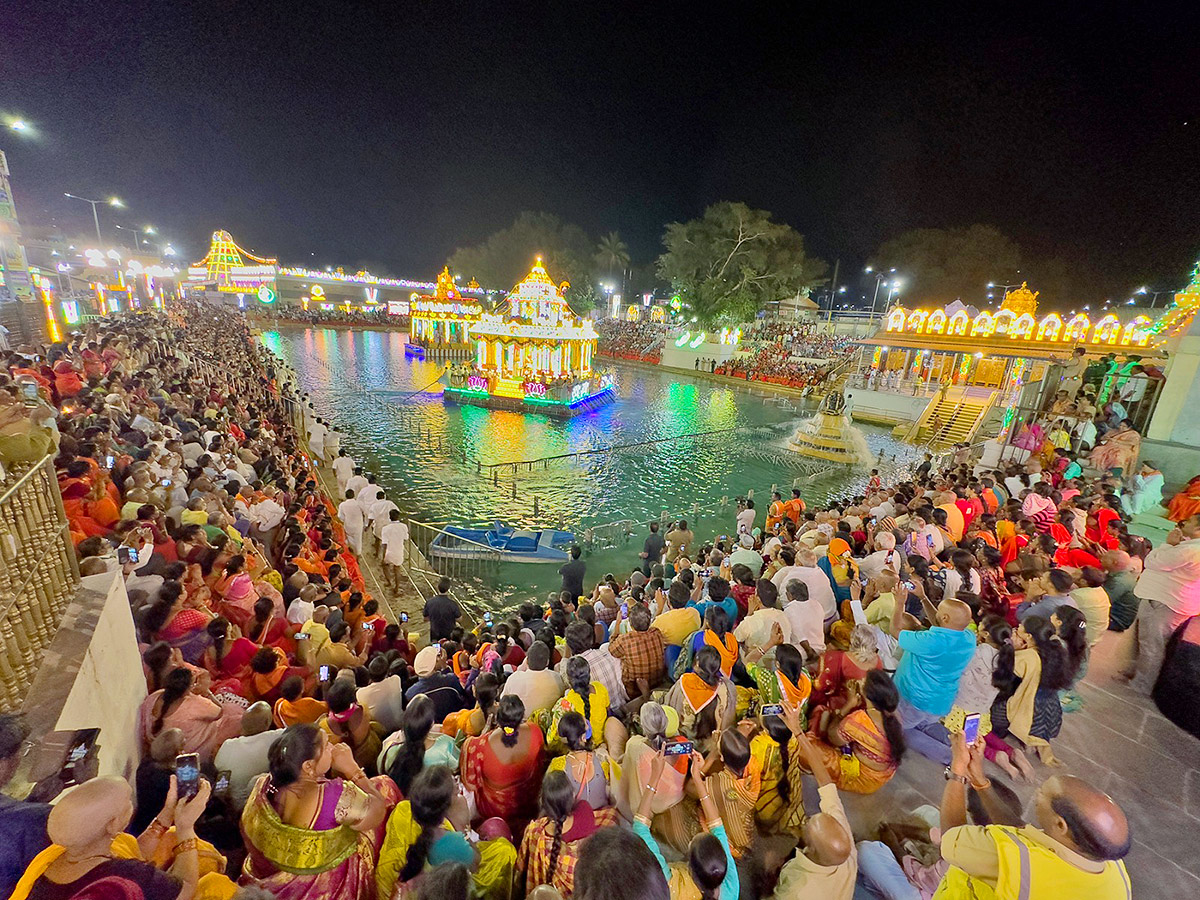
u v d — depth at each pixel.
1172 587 5.16
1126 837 2.08
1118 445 11.00
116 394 9.69
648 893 1.70
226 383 19.02
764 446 23.95
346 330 70.12
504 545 12.70
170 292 60.31
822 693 4.24
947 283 61.34
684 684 3.88
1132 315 46.47
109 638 3.38
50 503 3.31
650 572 10.35
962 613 4.34
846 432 23.67
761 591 5.32
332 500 14.40
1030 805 3.85
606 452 21.89
